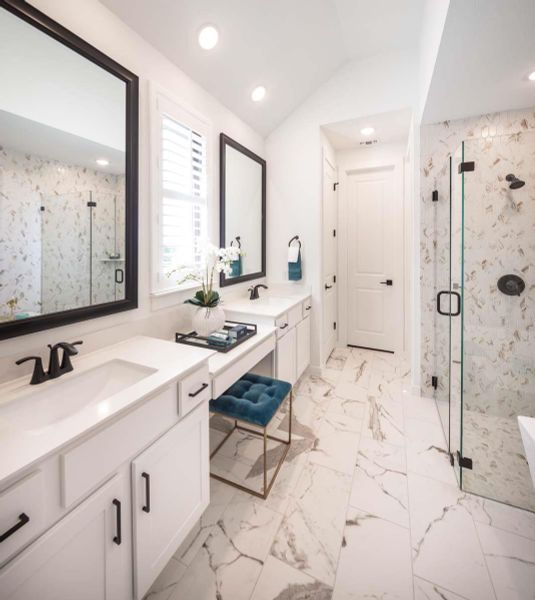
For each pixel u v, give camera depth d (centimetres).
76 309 131
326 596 112
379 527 140
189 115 191
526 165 207
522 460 174
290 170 298
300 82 262
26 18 108
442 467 178
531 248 212
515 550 128
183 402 116
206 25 173
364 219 373
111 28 142
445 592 113
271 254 312
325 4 202
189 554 128
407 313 355
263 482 166
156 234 170
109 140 142
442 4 140
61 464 74
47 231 121
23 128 111
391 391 273
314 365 308
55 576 73
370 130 301
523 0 119
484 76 174
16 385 108
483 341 215
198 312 179
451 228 212
